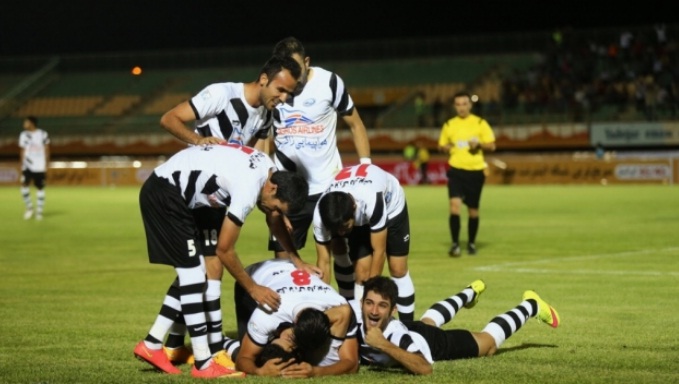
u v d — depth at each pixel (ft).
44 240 93.66
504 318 37.55
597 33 233.35
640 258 72.18
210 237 35.73
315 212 38.45
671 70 221.25
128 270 69.46
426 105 233.96
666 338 40.73
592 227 100.68
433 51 250.16
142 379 33.42
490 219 113.60
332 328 33.27
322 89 43.98
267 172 33.88
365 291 33.32
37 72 275.59
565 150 220.02
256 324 33.42
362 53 255.70
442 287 58.29
